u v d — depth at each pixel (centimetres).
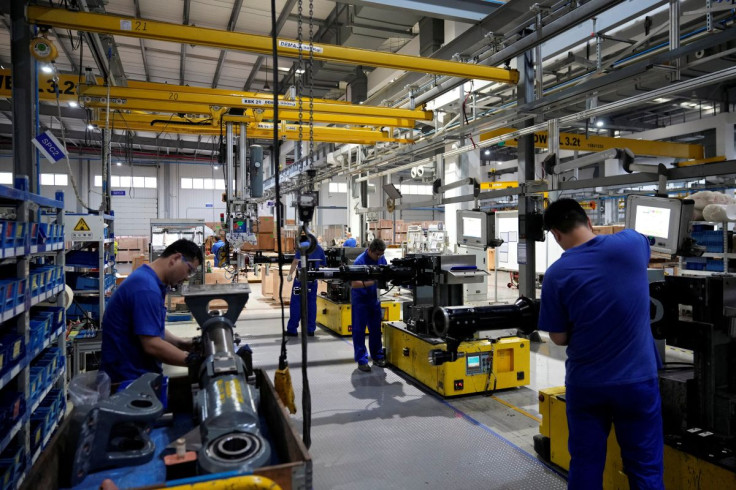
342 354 514
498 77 500
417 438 303
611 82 383
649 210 267
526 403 362
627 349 171
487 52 513
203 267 591
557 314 183
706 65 810
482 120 565
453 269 380
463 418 334
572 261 179
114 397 123
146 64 1053
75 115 870
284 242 788
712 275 210
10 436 200
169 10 803
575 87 415
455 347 256
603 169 1263
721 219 329
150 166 1938
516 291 974
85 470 111
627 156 372
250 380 160
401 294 930
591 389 173
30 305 231
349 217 1108
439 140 639
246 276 1177
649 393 170
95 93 488
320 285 735
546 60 568
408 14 762
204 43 391
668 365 256
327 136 711
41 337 253
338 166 1015
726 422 200
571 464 182
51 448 101
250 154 558
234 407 108
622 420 175
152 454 121
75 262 399
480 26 534
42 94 526
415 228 1167
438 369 377
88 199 1802
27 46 338
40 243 250
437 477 255
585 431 178
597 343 172
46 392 260
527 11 461
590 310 172
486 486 246
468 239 497
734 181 799
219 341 146
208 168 2025
